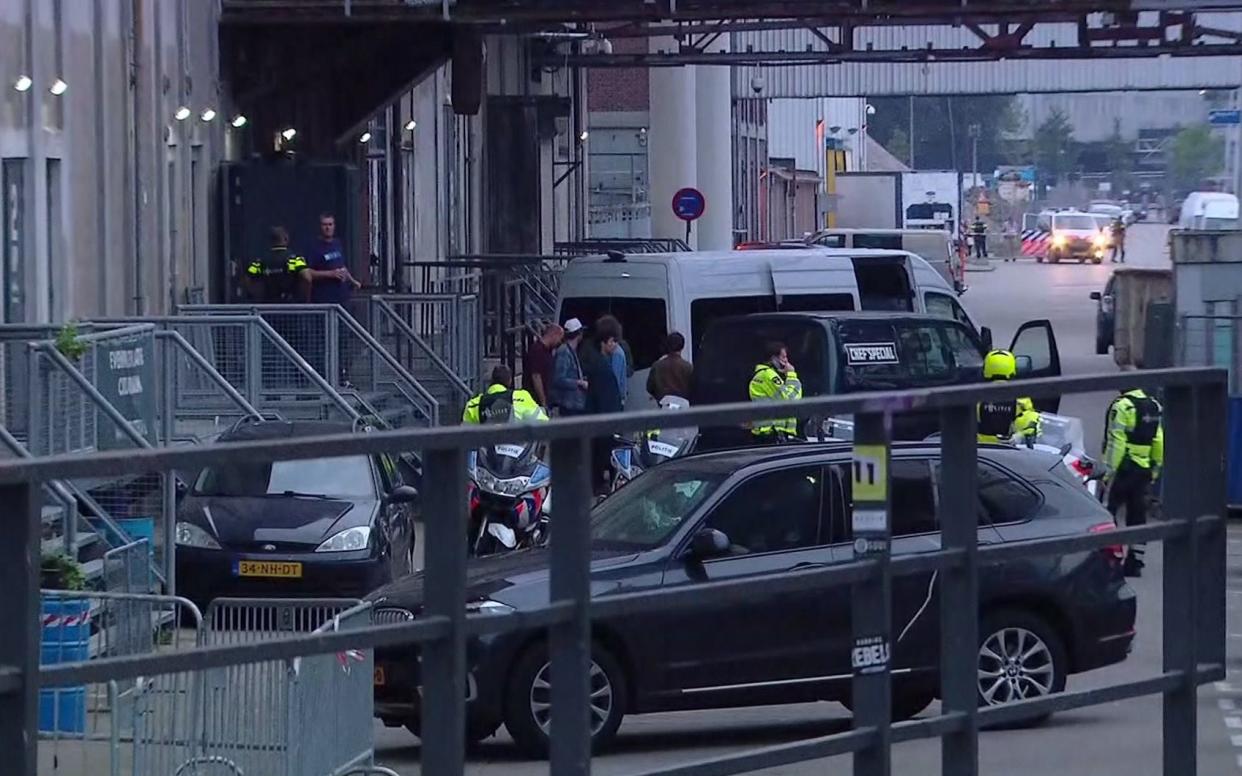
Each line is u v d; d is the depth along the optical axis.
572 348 85.25
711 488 39.97
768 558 39.34
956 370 77.06
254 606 37.41
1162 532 21.91
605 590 37.91
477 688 36.38
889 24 130.25
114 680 13.30
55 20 75.00
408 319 97.75
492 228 158.12
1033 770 36.53
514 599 37.53
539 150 160.25
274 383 76.19
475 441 15.30
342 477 60.19
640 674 37.62
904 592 40.03
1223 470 22.64
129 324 62.50
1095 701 21.41
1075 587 41.44
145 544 47.84
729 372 75.94
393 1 99.69
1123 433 60.78
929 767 37.34
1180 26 150.25
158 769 29.42
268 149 102.94
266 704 29.30
